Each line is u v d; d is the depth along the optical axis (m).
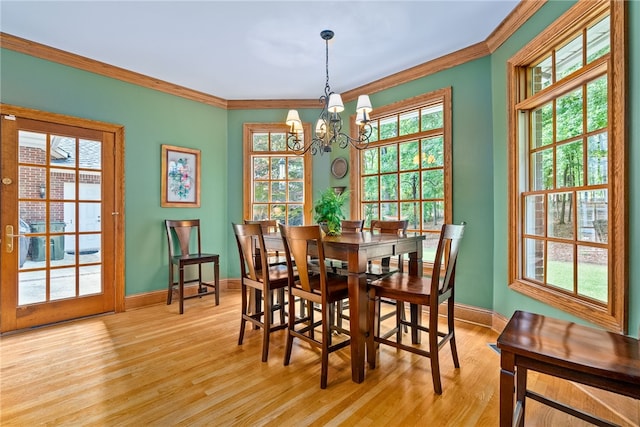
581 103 2.01
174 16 2.45
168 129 3.80
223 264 4.32
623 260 1.63
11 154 2.76
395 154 3.70
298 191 4.39
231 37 2.77
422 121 3.45
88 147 3.20
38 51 2.87
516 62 2.52
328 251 2.14
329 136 3.73
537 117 2.48
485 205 2.94
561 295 2.10
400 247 2.30
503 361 1.28
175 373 2.06
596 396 1.76
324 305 1.94
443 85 3.20
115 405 1.71
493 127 2.88
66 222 3.06
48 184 2.95
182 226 3.78
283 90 4.02
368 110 2.53
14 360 2.23
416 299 1.93
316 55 3.10
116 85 3.38
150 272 3.63
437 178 3.31
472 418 1.60
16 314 2.76
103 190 3.29
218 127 4.29
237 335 2.72
